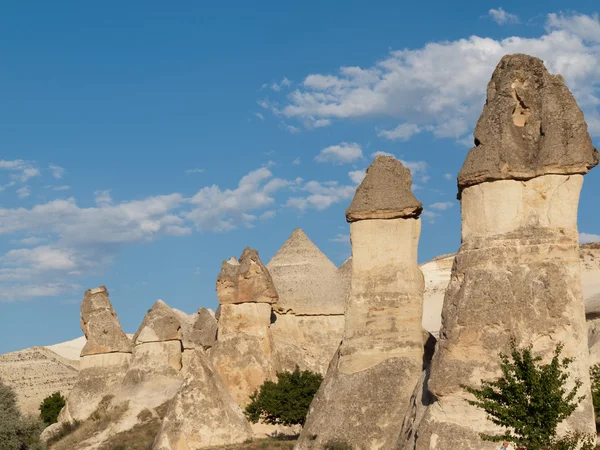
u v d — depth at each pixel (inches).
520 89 903.1
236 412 1419.8
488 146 890.7
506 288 852.0
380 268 1111.6
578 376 832.9
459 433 820.0
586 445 751.1
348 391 1040.2
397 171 1134.4
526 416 749.9
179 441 1357.0
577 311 849.5
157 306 2080.5
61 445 1641.2
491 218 884.0
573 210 874.8
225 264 1710.1
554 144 876.0
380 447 983.6
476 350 837.2
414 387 1019.9
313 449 1012.5
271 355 1647.4
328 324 1812.3
